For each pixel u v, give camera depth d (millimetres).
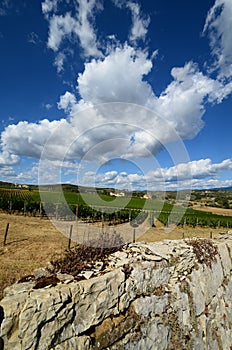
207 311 7781
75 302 4352
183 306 6723
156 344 5512
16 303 3770
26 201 23219
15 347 3514
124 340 4906
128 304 5355
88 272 5273
